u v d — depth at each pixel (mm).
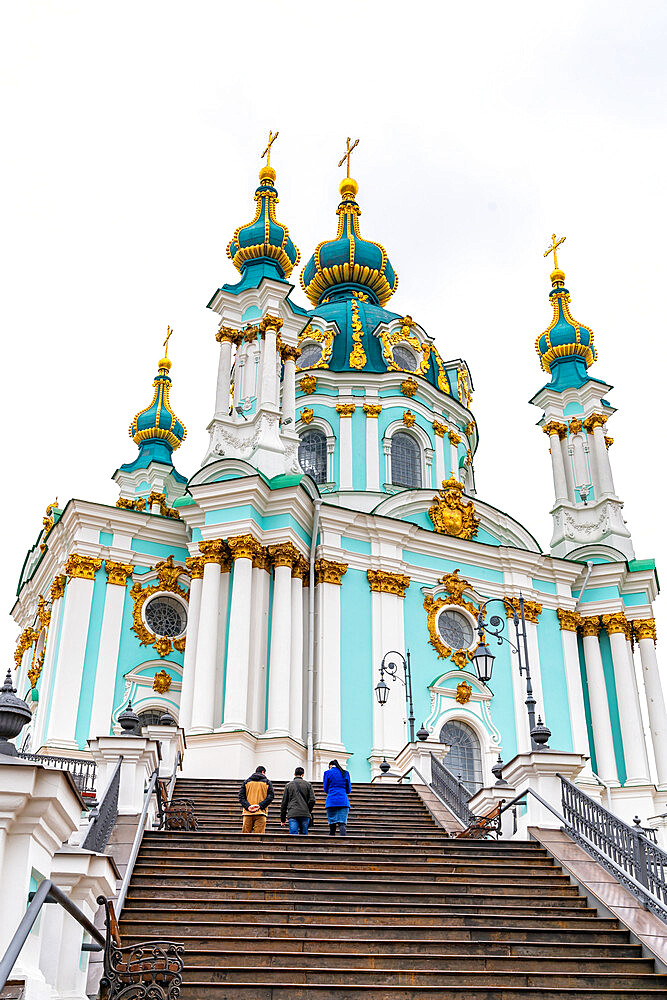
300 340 35312
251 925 10328
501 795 16719
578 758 15336
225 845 13516
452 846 14055
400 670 28328
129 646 28516
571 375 37375
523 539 32781
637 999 9406
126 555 29281
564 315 38406
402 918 11023
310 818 15031
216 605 26625
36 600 34500
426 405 34969
